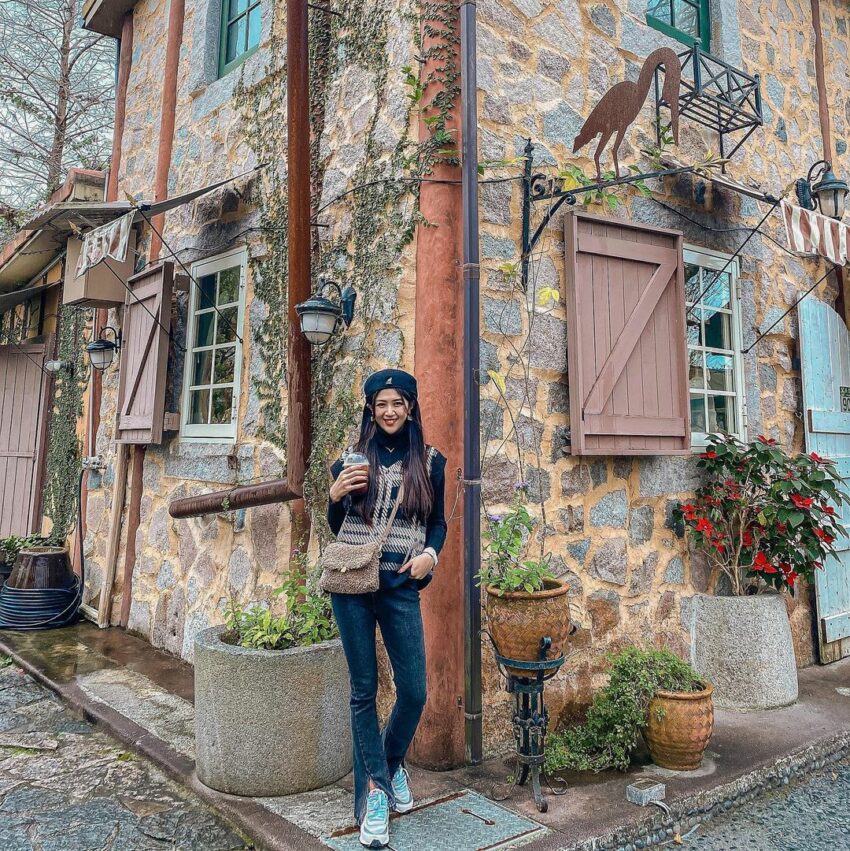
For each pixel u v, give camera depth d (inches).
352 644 95.7
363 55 146.9
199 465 188.5
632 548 150.9
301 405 145.3
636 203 161.3
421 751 118.5
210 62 212.5
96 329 248.8
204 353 199.8
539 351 139.4
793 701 155.1
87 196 244.1
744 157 191.2
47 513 285.7
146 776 119.6
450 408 124.6
